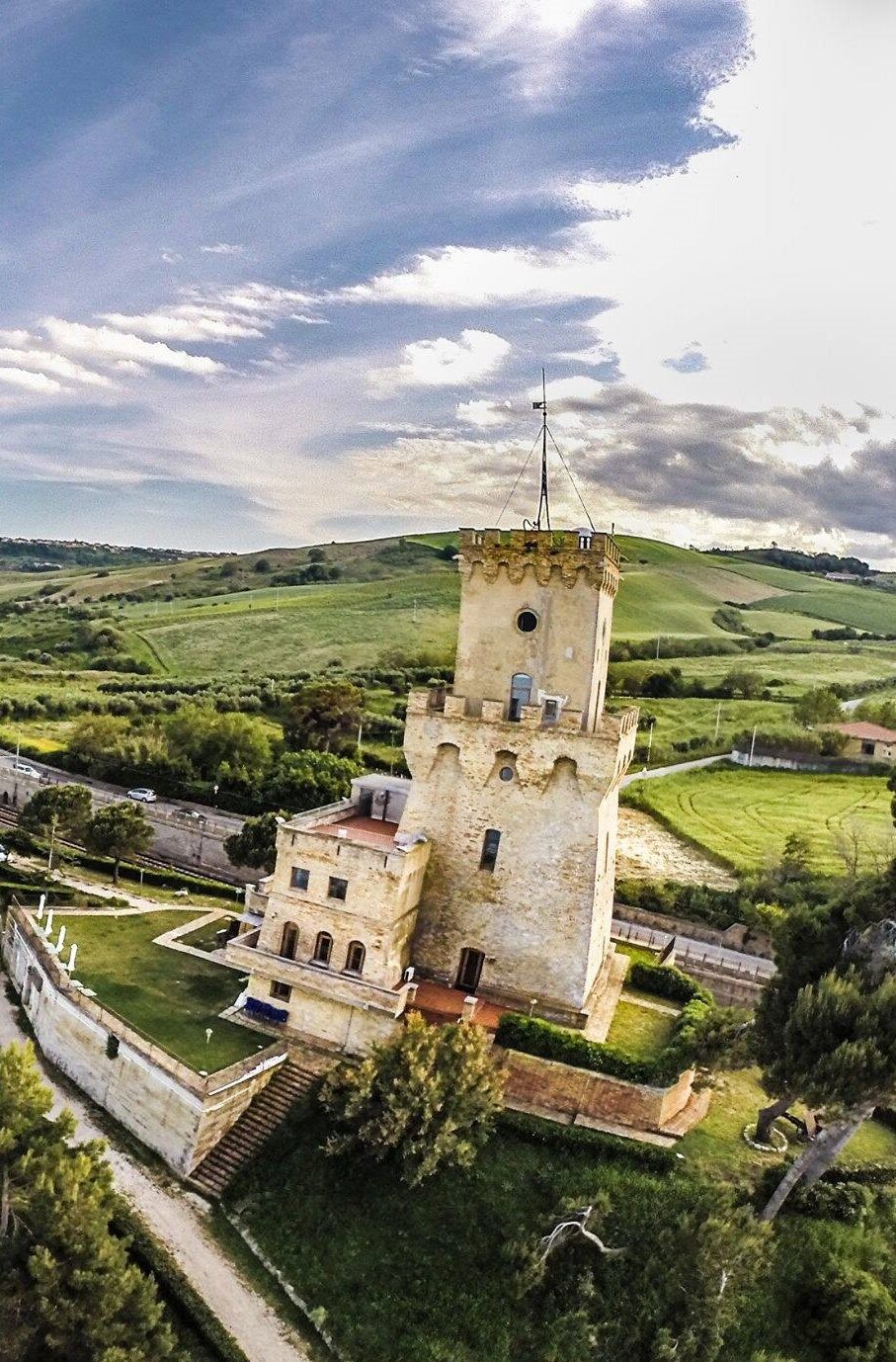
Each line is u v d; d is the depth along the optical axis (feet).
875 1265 129.29
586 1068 150.82
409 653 644.27
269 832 276.21
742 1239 119.03
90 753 418.92
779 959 149.07
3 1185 111.96
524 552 172.24
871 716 496.23
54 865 280.10
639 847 347.36
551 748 166.61
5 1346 105.40
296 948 169.99
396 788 199.72
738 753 453.99
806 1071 129.08
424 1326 122.11
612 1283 124.47
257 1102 155.94
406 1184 137.18
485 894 172.65
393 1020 159.02
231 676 609.42
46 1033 182.70
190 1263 130.11
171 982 189.78
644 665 601.62
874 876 154.10
